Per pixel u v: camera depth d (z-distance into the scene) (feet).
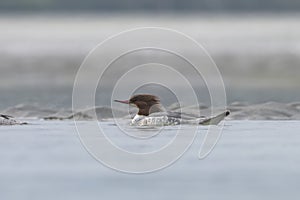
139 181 42.78
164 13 297.94
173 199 38.78
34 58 163.53
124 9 310.65
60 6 310.04
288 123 64.44
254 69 152.87
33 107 77.25
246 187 41.14
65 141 54.29
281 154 49.34
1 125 63.10
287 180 42.60
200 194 39.70
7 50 170.91
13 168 45.83
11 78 146.82
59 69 153.69
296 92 115.96
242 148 51.49
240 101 94.32
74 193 40.06
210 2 306.35
